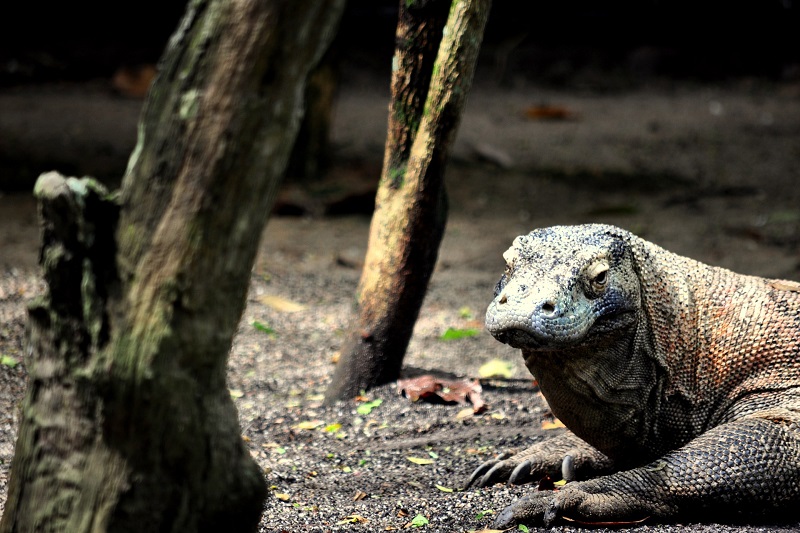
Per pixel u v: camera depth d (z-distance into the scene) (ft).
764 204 59.88
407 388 29.86
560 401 21.90
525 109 89.56
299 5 11.85
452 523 20.31
